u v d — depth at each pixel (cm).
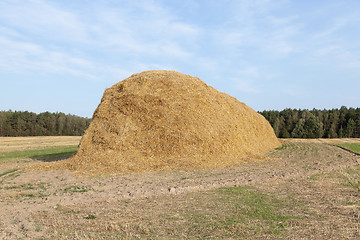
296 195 1048
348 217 786
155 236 654
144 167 1691
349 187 1195
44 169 1706
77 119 9762
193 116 2102
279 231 677
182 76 2492
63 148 3684
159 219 775
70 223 756
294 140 5419
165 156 1834
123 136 1902
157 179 1409
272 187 1192
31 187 1266
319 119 8794
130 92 2127
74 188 1235
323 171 1609
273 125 8612
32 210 884
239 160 2044
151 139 1902
